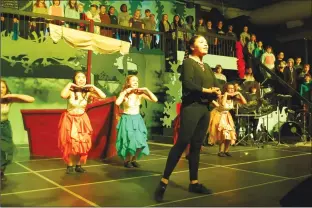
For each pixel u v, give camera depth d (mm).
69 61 8242
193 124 3027
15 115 7656
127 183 3740
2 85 3609
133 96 4812
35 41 7598
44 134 5730
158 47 9984
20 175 4176
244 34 11008
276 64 10602
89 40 6840
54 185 3629
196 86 2938
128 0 10938
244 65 9852
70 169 4367
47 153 5742
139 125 4758
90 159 5441
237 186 3576
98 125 5434
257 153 6293
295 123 8656
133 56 9062
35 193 3275
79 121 4359
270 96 9109
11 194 3234
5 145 3635
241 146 7488
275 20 12570
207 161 5305
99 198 3098
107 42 7062
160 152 6449
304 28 12273
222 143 5867
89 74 7391
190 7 12156
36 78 7902
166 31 9508
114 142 5566
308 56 12539
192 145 3279
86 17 8258
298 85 9938
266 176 4113
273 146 7504
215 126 5926
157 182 3795
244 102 5977
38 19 7668
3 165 3662
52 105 8109
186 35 9469
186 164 5004
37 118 5699
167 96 8930
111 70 8805
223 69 10195
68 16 8703
